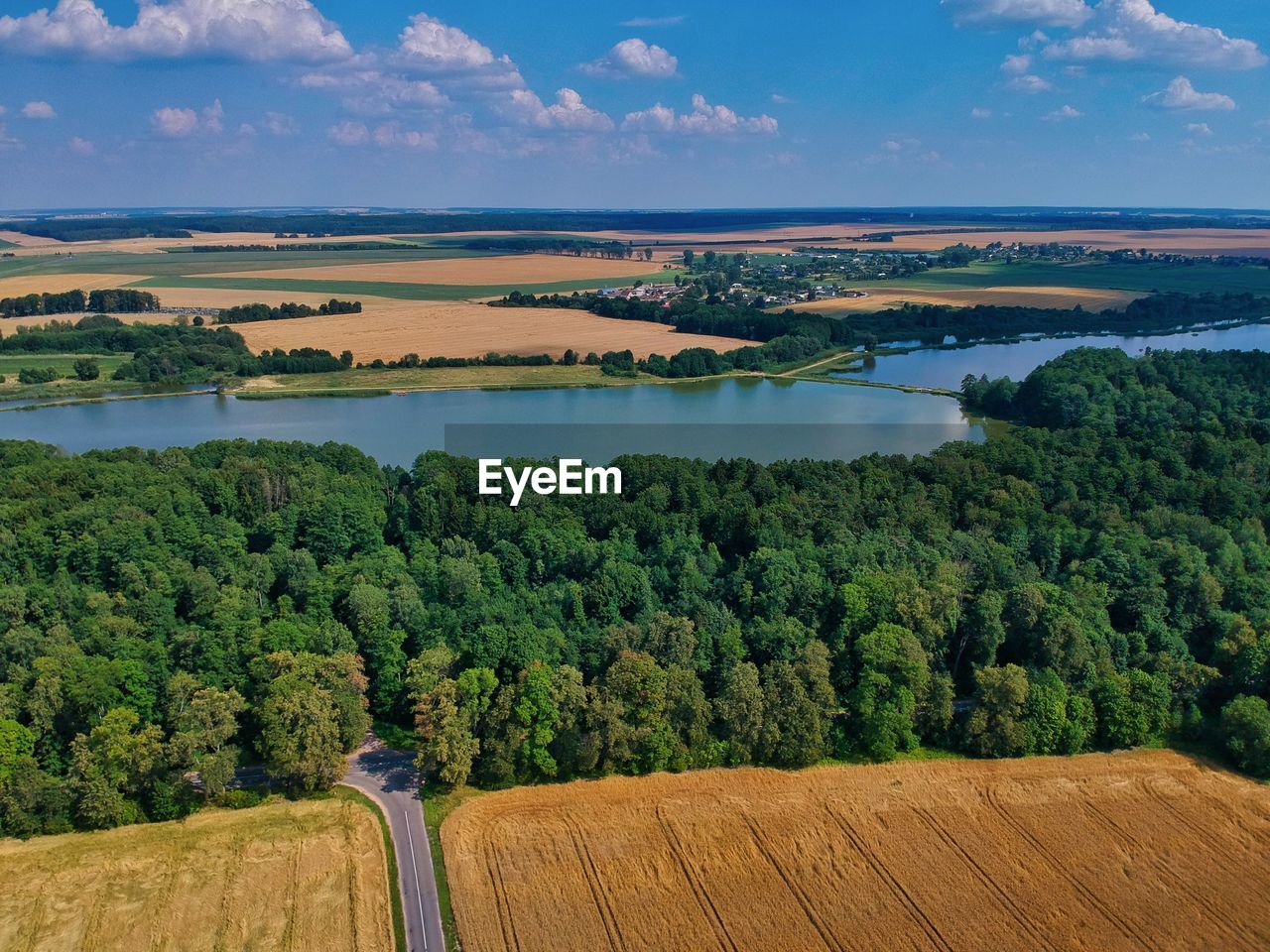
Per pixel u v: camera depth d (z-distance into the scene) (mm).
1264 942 81750
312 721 98125
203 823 94625
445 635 116750
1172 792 102312
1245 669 116188
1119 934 82312
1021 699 108500
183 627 120688
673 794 100500
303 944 79500
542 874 88062
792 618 123812
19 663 108938
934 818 97375
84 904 83438
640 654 108250
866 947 80438
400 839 92938
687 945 80188
